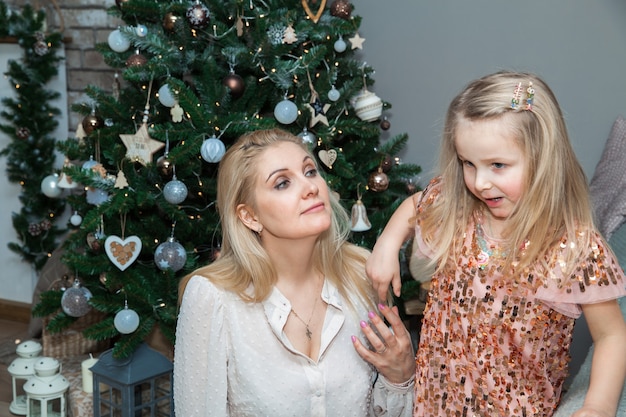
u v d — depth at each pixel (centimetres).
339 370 142
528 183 118
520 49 262
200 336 140
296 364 140
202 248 241
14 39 321
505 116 116
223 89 218
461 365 129
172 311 220
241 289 141
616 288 115
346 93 240
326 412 141
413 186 262
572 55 253
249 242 141
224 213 143
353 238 242
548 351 125
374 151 253
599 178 234
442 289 133
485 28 268
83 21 326
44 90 325
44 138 326
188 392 143
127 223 229
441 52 279
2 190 343
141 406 214
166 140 219
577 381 131
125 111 234
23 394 271
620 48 245
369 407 152
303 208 135
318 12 231
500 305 124
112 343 281
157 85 231
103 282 224
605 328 117
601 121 252
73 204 248
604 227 207
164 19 223
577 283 117
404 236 142
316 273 149
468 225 131
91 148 240
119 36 226
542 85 120
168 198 214
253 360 138
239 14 223
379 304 141
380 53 292
